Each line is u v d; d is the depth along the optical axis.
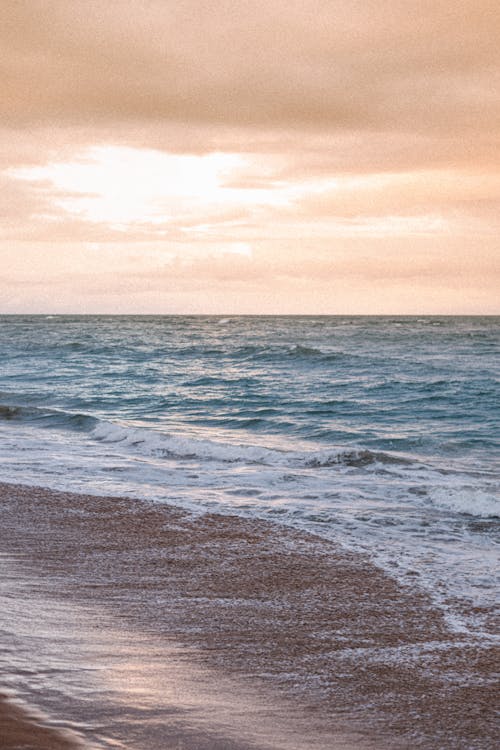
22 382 36.78
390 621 6.62
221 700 4.57
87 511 11.22
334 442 19.88
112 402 28.98
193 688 4.74
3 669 4.66
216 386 35.19
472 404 27.78
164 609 6.75
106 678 4.72
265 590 7.53
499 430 21.84
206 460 16.25
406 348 66.31
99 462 15.77
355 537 9.98
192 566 8.41
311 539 9.81
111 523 10.51
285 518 11.00
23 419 23.05
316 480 13.93
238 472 14.73
